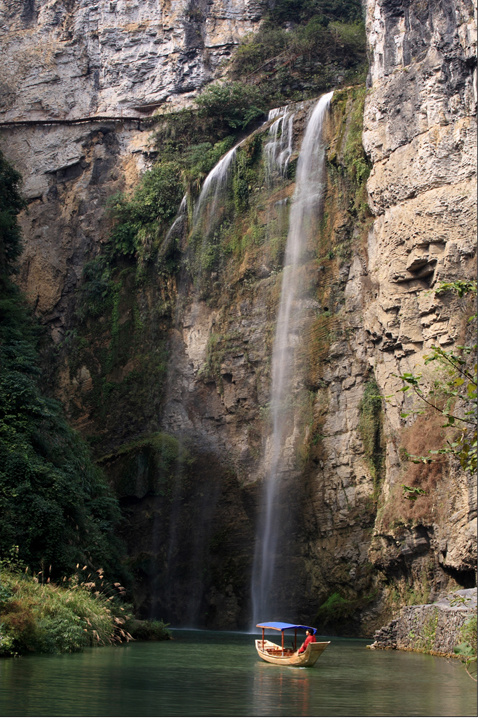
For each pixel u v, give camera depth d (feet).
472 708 29.66
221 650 57.52
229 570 99.30
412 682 38.17
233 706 28.78
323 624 86.89
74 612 53.16
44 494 66.59
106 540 78.95
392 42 96.37
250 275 112.57
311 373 101.04
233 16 148.97
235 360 109.60
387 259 91.81
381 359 92.73
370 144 96.43
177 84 145.48
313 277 104.78
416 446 79.61
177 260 122.62
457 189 85.97
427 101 89.81
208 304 115.96
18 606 46.57
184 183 126.11
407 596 80.53
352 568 88.99
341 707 29.22
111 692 31.19
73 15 153.58
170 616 100.99
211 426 109.91
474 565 68.90
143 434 115.55
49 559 63.36
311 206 108.06
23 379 74.43
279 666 45.78
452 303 84.43
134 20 150.92
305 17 146.72
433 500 76.13
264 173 116.37
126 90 147.64
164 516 106.63
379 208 94.99
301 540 95.45
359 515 90.68
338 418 96.89
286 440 101.14
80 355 126.62
